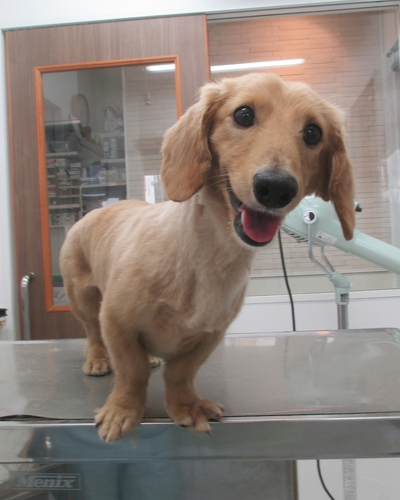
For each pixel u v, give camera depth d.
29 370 1.20
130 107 2.15
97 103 2.15
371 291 2.11
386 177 2.27
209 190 0.81
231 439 0.77
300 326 2.12
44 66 2.09
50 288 2.12
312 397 0.92
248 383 1.04
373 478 1.76
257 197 0.70
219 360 1.25
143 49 2.06
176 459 0.77
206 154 0.80
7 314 2.12
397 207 2.25
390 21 2.21
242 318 2.13
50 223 2.16
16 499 0.84
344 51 2.24
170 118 2.13
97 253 1.11
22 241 2.12
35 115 2.10
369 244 1.42
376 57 2.24
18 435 0.76
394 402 0.87
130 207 1.16
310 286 2.20
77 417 0.82
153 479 0.89
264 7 2.07
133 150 2.16
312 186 0.90
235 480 0.91
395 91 2.24
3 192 2.11
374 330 1.56
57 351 1.42
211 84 0.86
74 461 0.76
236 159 0.76
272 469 0.92
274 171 0.69
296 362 1.21
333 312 2.11
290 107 0.78
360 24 2.22
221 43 2.23
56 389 1.02
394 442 0.75
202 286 0.80
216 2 2.04
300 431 0.76
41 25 2.08
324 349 1.34
